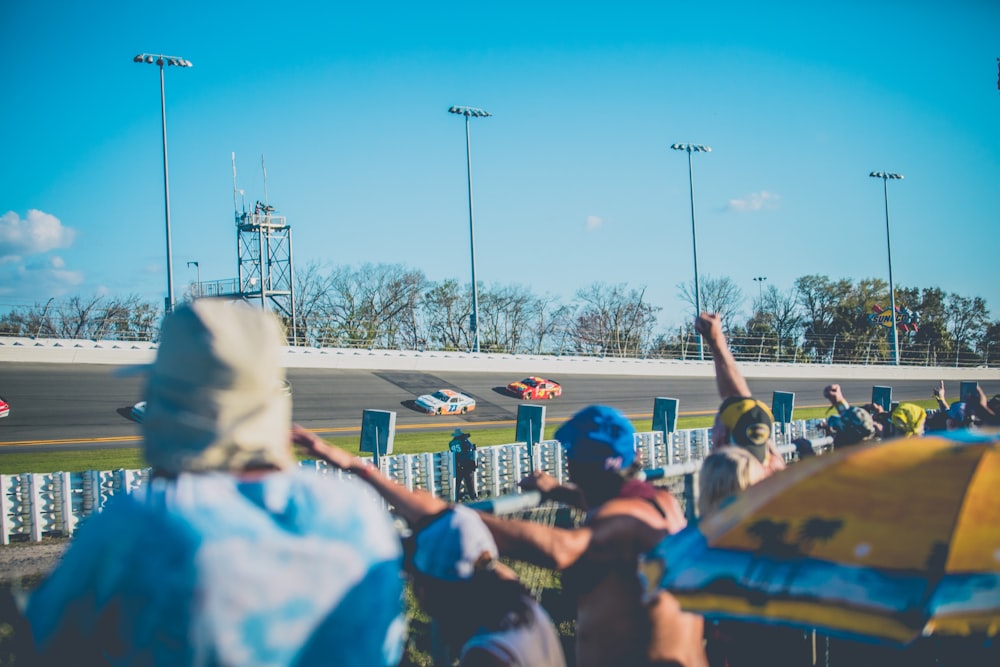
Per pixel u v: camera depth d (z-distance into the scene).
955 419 8.97
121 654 1.36
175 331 1.47
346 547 1.50
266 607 1.38
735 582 2.29
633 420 40.94
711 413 46.25
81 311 58.31
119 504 1.42
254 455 1.48
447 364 58.53
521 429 20.95
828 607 2.16
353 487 1.65
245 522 1.40
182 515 1.37
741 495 2.61
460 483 19.33
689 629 2.77
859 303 102.12
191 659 1.32
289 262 66.88
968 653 3.97
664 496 2.89
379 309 89.31
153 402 1.47
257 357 1.48
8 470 22.39
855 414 5.45
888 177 73.88
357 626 1.49
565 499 3.40
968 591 2.11
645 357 81.38
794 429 23.64
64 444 28.55
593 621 2.68
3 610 2.51
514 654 2.12
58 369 44.03
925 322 101.56
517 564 5.11
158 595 1.32
